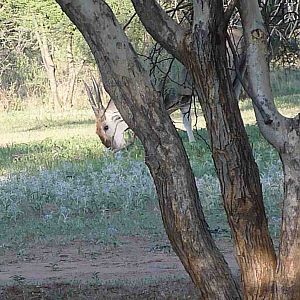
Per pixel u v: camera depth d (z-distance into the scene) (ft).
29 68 161.07
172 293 33.99
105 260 41.70
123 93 21.22
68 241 46.34
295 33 38.11
